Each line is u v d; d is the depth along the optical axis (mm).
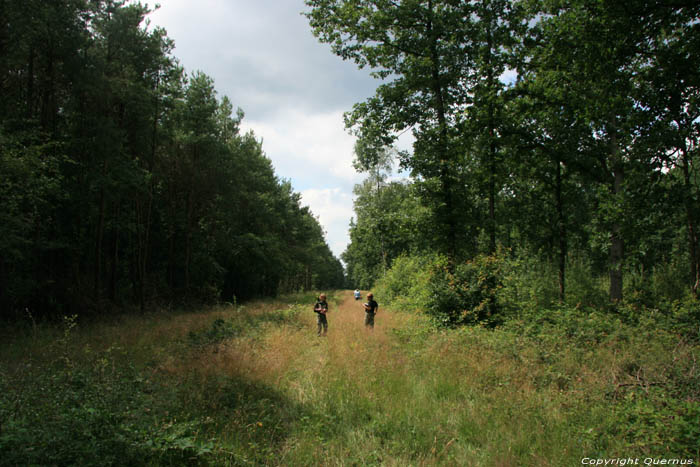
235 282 34625
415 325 12031
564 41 9312
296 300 35188
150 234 25438
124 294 21406
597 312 10867
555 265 18984
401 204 15203
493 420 4582
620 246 13328
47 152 13914
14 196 10984
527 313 11539
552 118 13664
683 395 4609
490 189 14211
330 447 3959
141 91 17344
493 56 13336
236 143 30000
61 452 2850
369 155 15773
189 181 24984
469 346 8148
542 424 4355
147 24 18578
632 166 11242
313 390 5664
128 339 9805
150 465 3166
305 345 9453
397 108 14508
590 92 9797
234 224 31234
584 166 14664
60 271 16750
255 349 8250
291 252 43719
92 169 15328
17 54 12047
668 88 9641
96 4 16297
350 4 13516
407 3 13156
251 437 4023
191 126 23984
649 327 9188
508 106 13164
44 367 5984
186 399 4812
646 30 8109
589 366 6445
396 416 4777
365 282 53125
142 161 21562
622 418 4203
